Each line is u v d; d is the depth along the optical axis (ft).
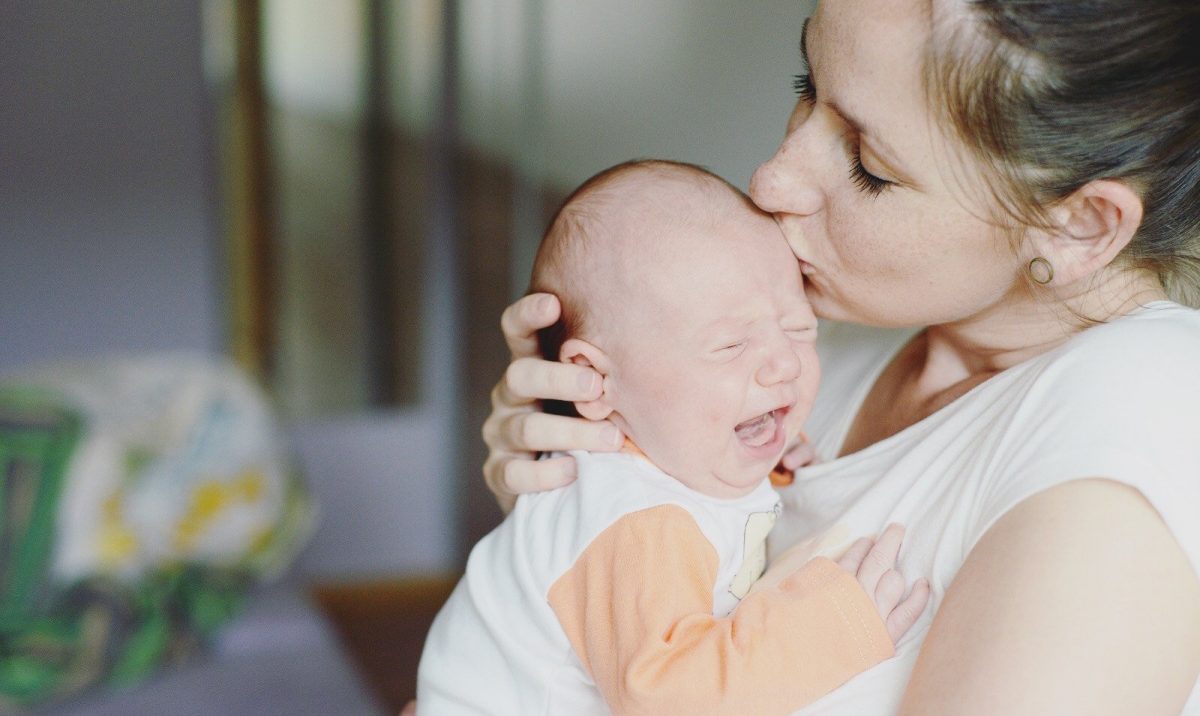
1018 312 2.83
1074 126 2.34
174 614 8.39
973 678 2.19
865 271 2.73
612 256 3.20
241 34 11.57
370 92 12.00
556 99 10.02
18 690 7.47
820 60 2.59
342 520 12.96
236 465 9.39
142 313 11.93
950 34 2.35
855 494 2.98
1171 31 2.29
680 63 7.00
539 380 3.26
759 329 3.07
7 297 11.64
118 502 8.57
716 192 3.21
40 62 11.29
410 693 10.82
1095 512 2.20
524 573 3.08
